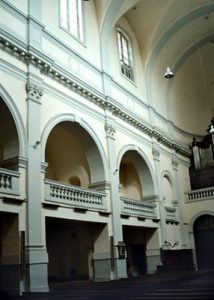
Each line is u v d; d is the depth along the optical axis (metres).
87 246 14.41
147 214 16.06
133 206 15.23
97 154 13.64
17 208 9.37
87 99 13.54
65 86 12.42
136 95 17.59
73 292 7.91
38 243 9.62
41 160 10.48
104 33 15.59
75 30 14.04
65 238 15.08
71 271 14.67
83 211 11.95
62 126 13.63
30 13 11.45
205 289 7.31
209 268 19.34
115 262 12.85
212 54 21.89
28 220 9.48
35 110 10.63
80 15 14.55
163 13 17.64
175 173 20.03
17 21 10.88
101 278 12.81
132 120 16.28
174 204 19.19
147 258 16.69
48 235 14.84
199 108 23.83
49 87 11.62
